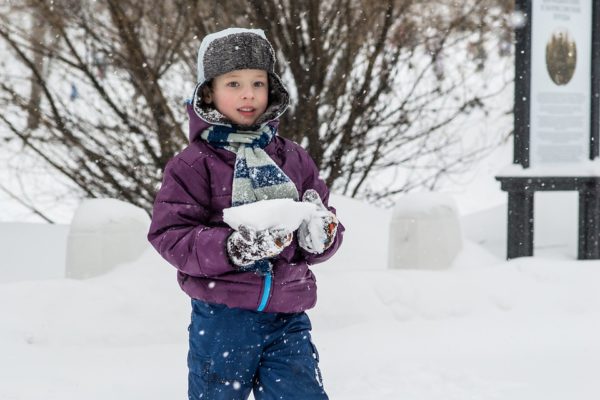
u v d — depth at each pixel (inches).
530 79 335.0
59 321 231.5
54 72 440.1
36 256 369.4
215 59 129.0
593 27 344.2
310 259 130.4
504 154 660.7
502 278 275.4
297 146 137.5
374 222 342.3
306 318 131.1
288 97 133.0
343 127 442.9
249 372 125.1
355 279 261.1
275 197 127.2
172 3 425.4
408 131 494.9
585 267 281.1
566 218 384.8
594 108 343.0
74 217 278.5
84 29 426.6
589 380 196.2
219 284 123.3
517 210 333.7
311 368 126.1
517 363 210.8
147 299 244.8
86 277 271.7
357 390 188.1
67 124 429.1
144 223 283.6
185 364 212.5
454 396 183.3
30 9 414.9
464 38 479.5
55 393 185.8
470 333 241.1
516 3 336.2
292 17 419.5
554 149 337.7
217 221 127.0
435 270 281.6
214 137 128.8
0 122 458.0
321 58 423.8
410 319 255.4
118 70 424.8
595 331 244.8
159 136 421.4
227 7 419.2
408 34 454.9
